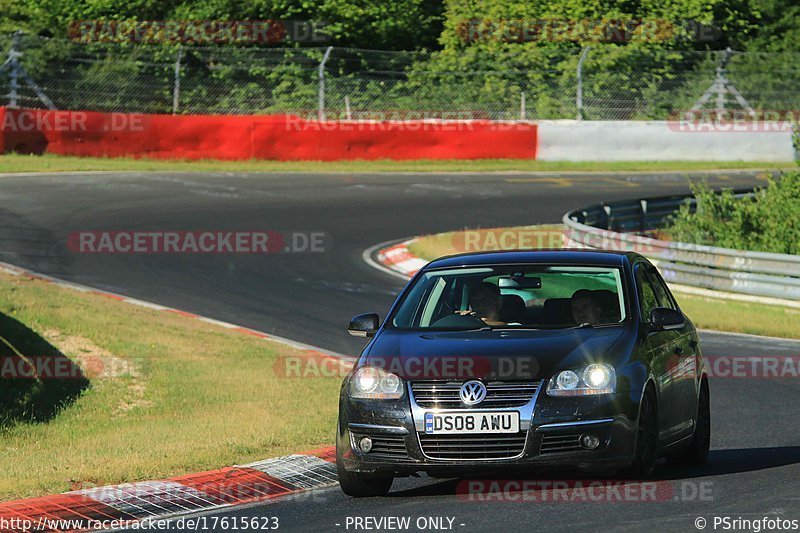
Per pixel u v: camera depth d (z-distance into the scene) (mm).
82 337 53406
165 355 51844
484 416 26672
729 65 146500
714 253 72688
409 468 27062
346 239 88250
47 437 39094
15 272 71250
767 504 26172
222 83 134625
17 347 49094
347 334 59375
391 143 127125
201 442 36500
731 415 41281
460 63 142125
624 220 97312
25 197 98062
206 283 72062
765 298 70062
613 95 141500
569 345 28000
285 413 42062
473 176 121000
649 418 28250
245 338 57062
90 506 28562
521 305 30688
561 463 26562
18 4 144375
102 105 129000
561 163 132250
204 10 143250
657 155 136250
